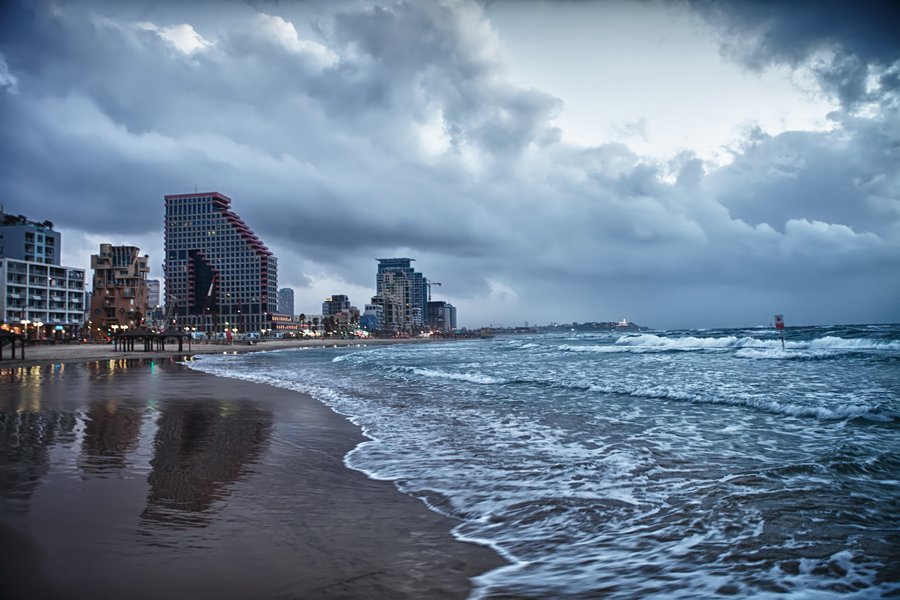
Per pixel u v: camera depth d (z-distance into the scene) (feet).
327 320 649.61
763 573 11.26
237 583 10.95
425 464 22.89
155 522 14.89
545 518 15.56
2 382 66.74
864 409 31.78
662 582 11.03
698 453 23.94
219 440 28.19
